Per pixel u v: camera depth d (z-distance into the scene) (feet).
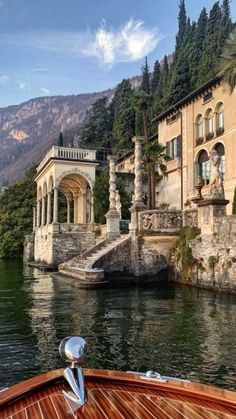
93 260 69.97
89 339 30.68
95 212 116.88
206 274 57.47
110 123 250.78
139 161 73.61
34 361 25.36
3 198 185.26
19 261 161.79
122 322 36.76
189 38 225.97
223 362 24.73
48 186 121.39
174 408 11.47
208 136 102.99
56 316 39.96
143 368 23.89
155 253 69.41
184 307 44.09
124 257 69.51
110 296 53.57
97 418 10.81
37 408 11.20
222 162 97.91
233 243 51.85
